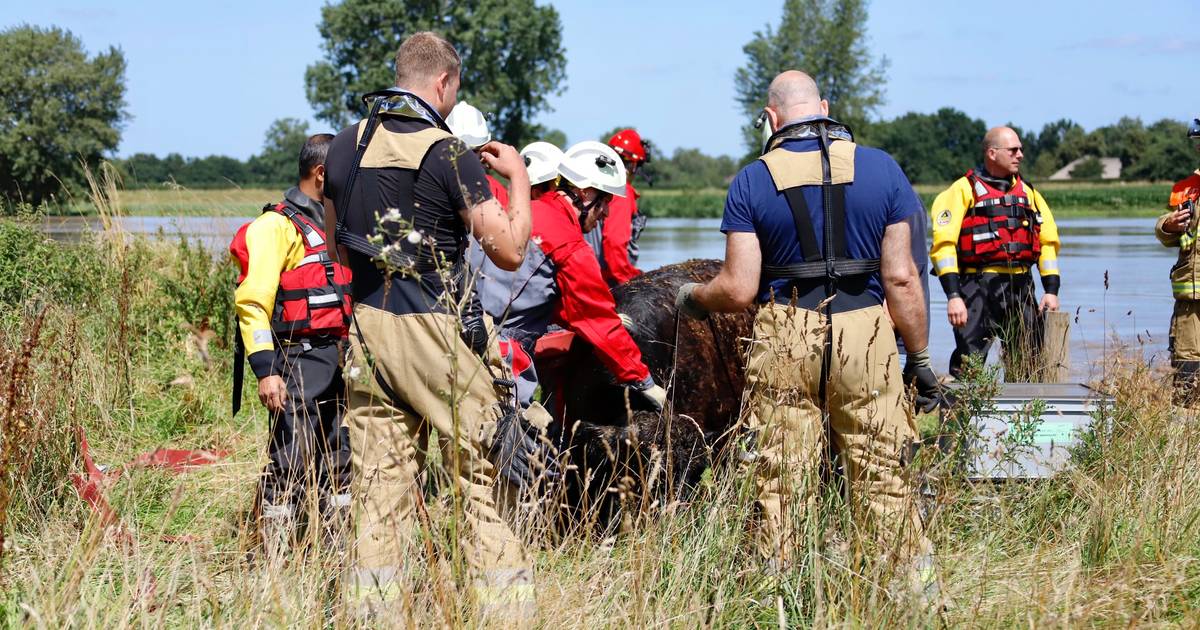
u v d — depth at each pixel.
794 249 3.55
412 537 3.23
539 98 77.81
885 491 3.55
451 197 3.24
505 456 3.29
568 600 3.19
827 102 3.72
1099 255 22.28
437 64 3.35
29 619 3.06
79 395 5.35
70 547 3.55
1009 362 6.61
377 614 3.03
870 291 3.58
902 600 3.14
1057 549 3.76
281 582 3.14
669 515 3.50
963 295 6.78
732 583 3.39
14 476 3.94
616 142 6.94
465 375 3.25
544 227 4.02
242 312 3.99
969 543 3.73
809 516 3.35
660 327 4.34
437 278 3.24
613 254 6.19
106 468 4.73
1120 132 166.62
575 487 4.26
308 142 4.16
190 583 3.44
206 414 6.05
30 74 58.12
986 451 4.16
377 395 3.33
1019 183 6.77
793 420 3.57
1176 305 6.86
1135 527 3.88
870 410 3.48
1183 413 4.72
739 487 3.59
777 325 3.55
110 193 8.84
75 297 6.88
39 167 56.94
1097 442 4.38
